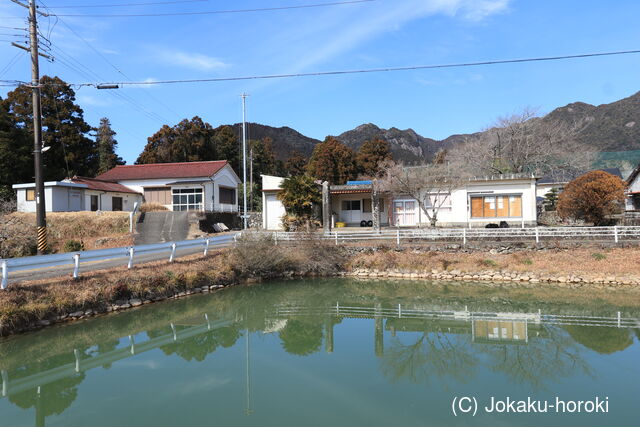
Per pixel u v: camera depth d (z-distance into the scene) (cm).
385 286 1678
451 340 997
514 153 3338
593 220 1995
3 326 901
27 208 2503
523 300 1412
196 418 564
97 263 1468
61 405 627
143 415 579
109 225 2295
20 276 1174
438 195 2383
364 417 567
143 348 930
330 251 1955
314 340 1008
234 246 1853
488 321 1178
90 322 1067
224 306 1381
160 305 1290
